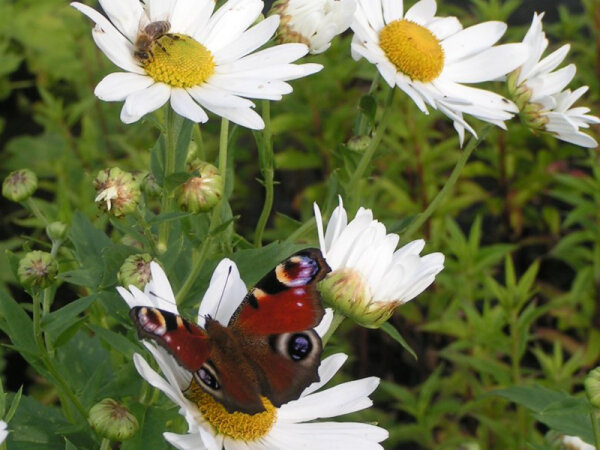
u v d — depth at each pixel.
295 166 0.66
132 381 0.41
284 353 0.36
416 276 0.39
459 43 0.48
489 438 0.57
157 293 0.37
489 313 0.56
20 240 0.65
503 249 0.59
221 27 0.42
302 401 0.38
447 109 0.46
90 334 0.53
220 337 0.36
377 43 0.47
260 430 0.37
